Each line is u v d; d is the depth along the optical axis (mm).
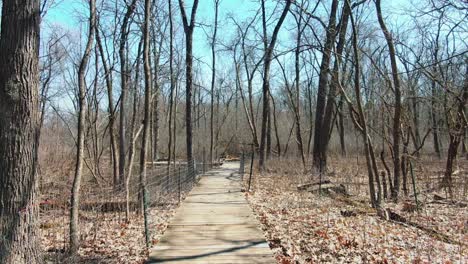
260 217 9648
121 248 7195
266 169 23359
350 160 26781
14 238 4590
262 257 6309
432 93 15664
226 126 44000
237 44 29859
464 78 13812
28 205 4723
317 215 9906
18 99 4668
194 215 9711
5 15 4691
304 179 17984
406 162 14195
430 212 10953
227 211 10258
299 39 24250
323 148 20141
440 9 10289
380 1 12656
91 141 23953
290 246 6977
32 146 4785
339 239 7457
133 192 11859
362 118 11758
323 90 20328
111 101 16766
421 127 30516
